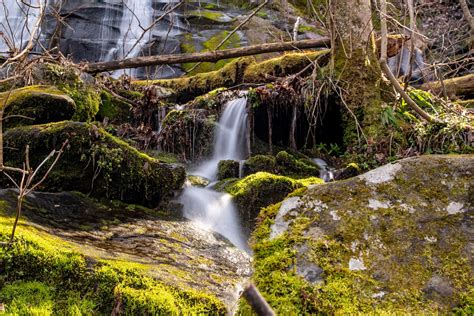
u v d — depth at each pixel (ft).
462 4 20.25
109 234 9.25
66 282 6.61
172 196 12.35
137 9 39.93
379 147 17.70
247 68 25.77
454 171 6.68
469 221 6.09
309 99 19.89
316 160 19.69
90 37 37.58
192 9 41.32
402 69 25.53
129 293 6.46
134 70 33.65
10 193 9.34
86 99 18.63
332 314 5.42
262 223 6.68
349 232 6.20
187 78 28.25
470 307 5.26
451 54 30.66
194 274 8.03
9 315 5.81
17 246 6.62
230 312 6.98
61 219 9.23
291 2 42.63
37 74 17.47
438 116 17.69
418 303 5.41
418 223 6.18
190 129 19.77
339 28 21.16
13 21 35.81
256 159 16.35
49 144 11.35
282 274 5.87
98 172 11.28
